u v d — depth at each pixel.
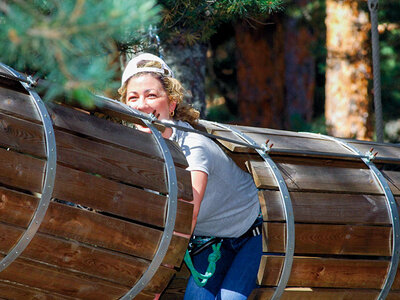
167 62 13.04
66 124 6.06
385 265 7.41
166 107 7.23
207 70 28.42
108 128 6.38
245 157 7.21
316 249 7.00
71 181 5.90
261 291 6.86
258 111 26.77
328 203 7.17
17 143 5.72
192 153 6.81
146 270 6.32
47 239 5.85
